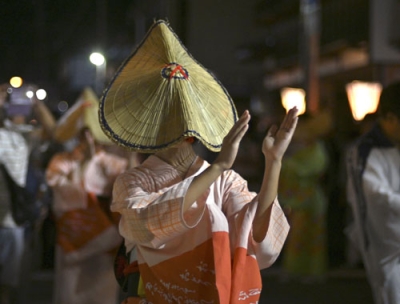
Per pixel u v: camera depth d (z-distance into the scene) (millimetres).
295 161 9172
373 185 4270
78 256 6211
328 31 24797
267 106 30469
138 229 2773
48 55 31938
